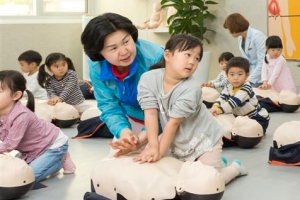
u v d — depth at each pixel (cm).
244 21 489
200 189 187
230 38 614
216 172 192
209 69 629
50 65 407
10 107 236
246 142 311
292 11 561
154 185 192
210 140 215
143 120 228
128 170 198
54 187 238
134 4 704
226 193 225
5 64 642
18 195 216
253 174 256
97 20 198
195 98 199
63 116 385
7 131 236
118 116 221
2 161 216
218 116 331
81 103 416
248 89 338
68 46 690
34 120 244
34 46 662
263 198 218
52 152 249
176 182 191
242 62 339
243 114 344
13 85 234
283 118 420
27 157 249
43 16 670
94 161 287
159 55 217
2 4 641
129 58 202
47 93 418
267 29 582
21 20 651
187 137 210
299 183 240
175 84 202
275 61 471
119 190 196
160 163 201
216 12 625
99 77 219
